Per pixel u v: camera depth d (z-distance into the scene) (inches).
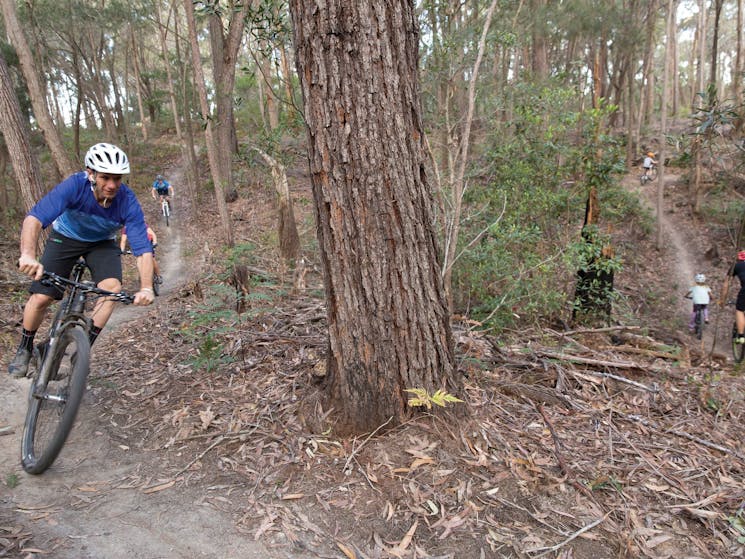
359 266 105.5
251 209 730.2
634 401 143.1
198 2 207.9
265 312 212.8
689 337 396.2
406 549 86.4
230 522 93.4
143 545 88.0
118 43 1195.9
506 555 85.4
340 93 98.2
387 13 97.2
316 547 87.4
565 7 534.6
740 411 139.9
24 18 748.6
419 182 105.7
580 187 324.8
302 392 136.9
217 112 745.0
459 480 101.5
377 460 105.9
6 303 266.7
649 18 669.9
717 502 100.1
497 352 169.5
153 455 116.8
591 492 100.3
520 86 308.8
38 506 98.5
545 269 277.0
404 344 109.9
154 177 1023.6
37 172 378.6
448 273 232.1
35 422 115.1
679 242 608.1
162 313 263.4
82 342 108.2
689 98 1425.9
